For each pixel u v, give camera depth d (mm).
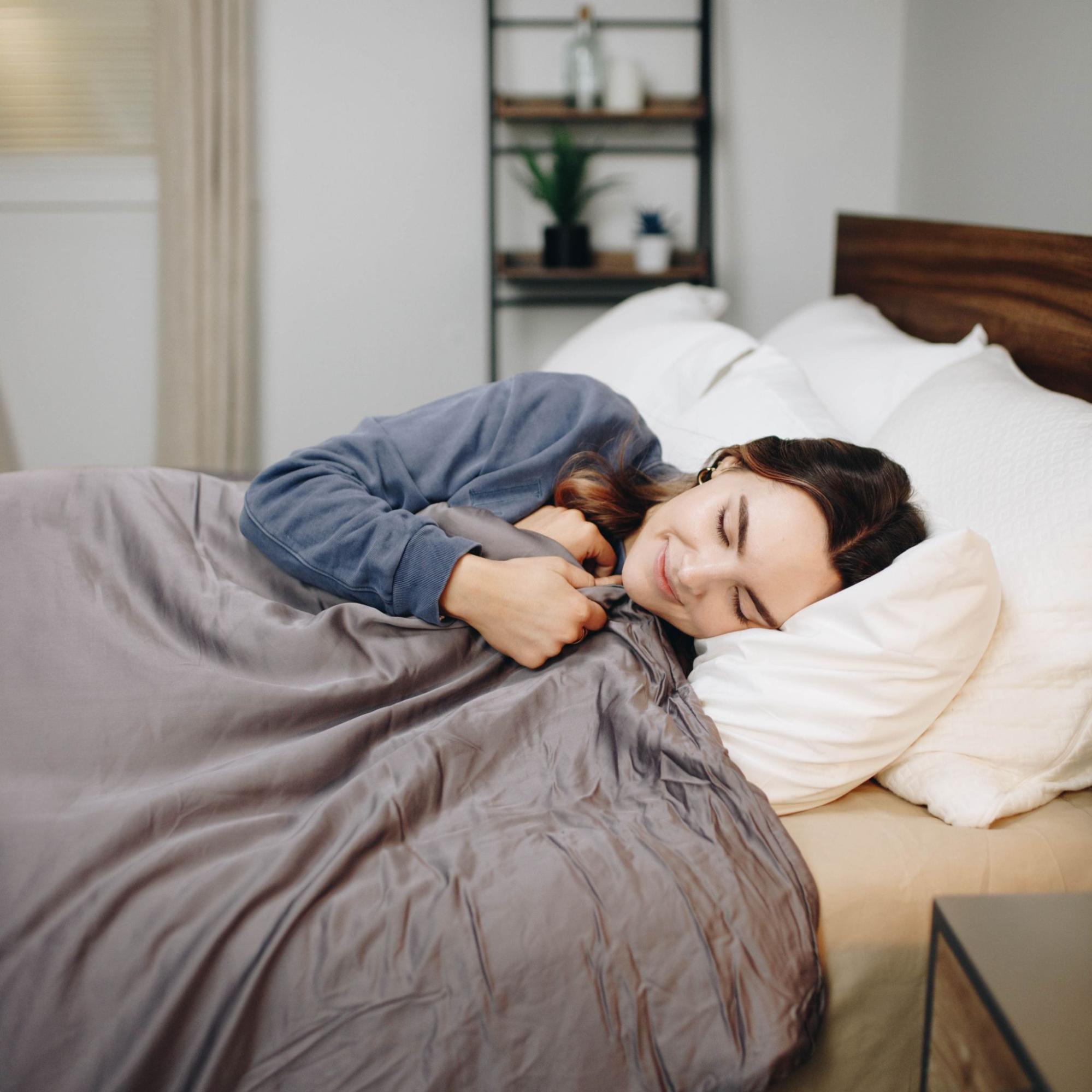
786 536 917
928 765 905
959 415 1135
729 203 2787
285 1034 656
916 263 1815
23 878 708
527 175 2793
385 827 766
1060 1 1753
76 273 2791
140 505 1068
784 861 767
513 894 721
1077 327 1278
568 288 2857
